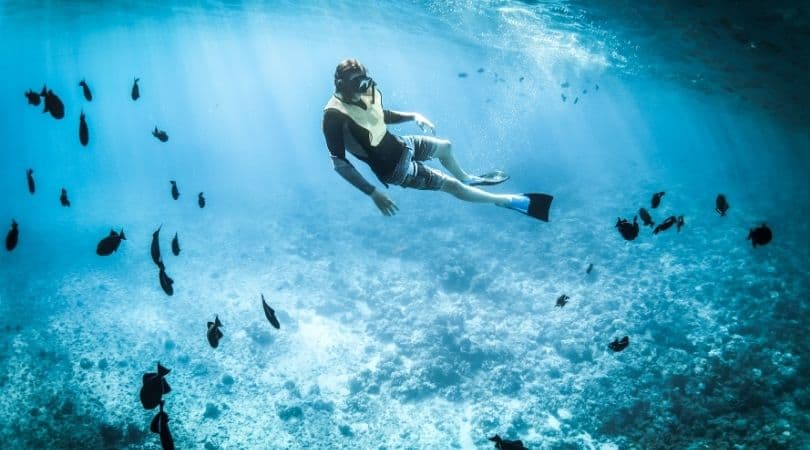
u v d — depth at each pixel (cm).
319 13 2159
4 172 4388
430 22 2012
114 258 1692
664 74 2139
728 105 2606
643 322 1220
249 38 3353
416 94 8525
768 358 1048
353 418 1009
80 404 979
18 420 943
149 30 2989
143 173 3450
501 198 315
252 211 2278
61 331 1232
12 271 1590
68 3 2097
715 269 1473
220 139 6288
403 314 1311
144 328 1255
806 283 1362
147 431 929
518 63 2811
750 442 870
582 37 1695
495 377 1098
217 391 1052
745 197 2389
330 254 1730
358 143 286
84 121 334
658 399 993
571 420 988
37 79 7200
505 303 1377
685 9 1120
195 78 9081
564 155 4031
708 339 1140
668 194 2305
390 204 275
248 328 1240
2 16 2336
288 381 1080
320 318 1330
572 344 1170
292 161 3900
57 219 2223
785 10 991
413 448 945
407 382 1074
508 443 349
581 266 1561
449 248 1719
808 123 2258
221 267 1627
